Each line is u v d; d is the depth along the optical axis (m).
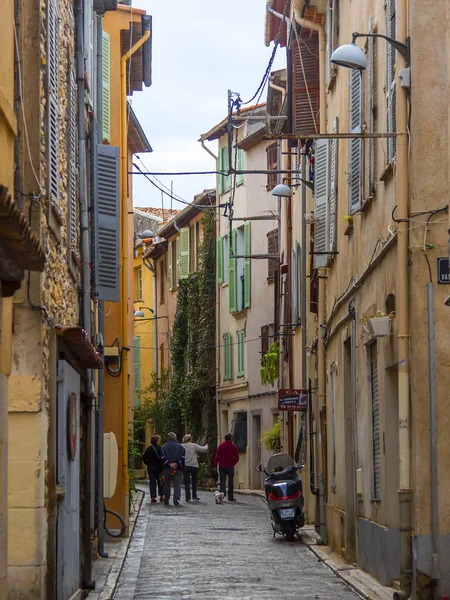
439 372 12.28
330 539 19.89
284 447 32.03
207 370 47.12
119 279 20.11
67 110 13.62
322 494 20.88
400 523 12.34
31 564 10.23
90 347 12.15
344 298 17.97
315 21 21.97
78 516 13.06
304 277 24.50
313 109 23.41
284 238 32.91
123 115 22.81
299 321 28.52
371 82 15.34
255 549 20.02
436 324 12.36
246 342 43.03
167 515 27.80
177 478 31.48
